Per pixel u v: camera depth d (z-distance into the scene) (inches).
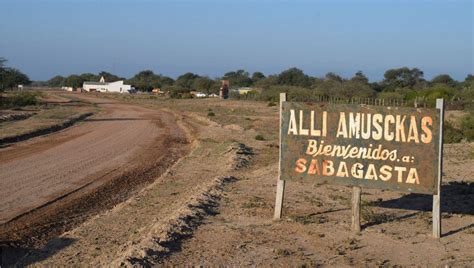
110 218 518.3
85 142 1261.1
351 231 440.1
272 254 381.1
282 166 460.4
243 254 380.8
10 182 713.0
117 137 1413.6
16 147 1119.6
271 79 5620.1
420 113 424.5
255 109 3090.6
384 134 431.5
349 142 439.8
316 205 537.6
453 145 1141.1
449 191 618.2
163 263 360.2
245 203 547.5
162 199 611.5
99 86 7460.6
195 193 593.9
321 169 447.8
